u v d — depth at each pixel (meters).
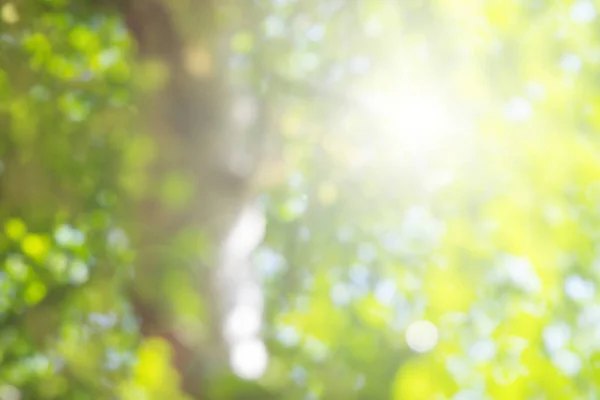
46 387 3.06
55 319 3.56
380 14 6.18
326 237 6.45
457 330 5.72
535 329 5.81
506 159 6.46
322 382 2.39
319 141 6.34
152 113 4.00
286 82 5.38
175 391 2.27
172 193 3.57
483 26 6.04
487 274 6.50
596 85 6.62
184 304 2.60
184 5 4.06
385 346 2.60
